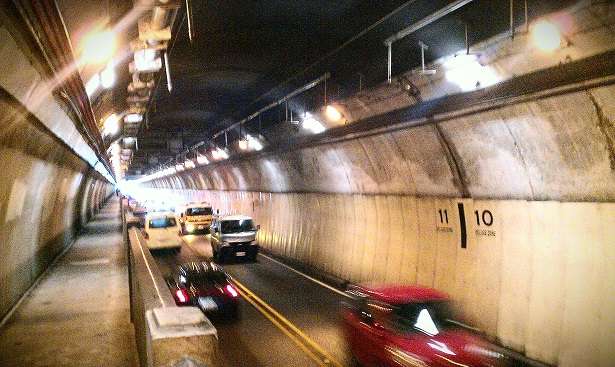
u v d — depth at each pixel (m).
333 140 17.39
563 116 8.85
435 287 13.73
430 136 12.67
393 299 9.16
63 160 16.41
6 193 9.91
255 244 25.11
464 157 12.06
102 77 11.90
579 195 9.56
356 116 15.06
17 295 12.13
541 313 10.23
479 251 12.28
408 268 15.13
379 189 17.05
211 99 21.66
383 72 13.08
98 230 32.31
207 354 3.91
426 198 14.49
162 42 10.16
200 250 30.12
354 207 19.05
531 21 7.92
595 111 8.25
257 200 32.16
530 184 10.59
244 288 18.41
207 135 33.75
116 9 8.03
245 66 15.70
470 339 8.29
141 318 6.64
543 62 8.43
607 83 7.64
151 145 39.03
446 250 13.55
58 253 20.42
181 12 10.03
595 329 9.02
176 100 21.48
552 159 9.68
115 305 12.12
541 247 10.44
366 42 12.30
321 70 15.03
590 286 9.21
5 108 7.34
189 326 4.10
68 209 24.05
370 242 17.66
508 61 9.00
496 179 11.48
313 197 22.92
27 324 10.38
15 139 9.14
